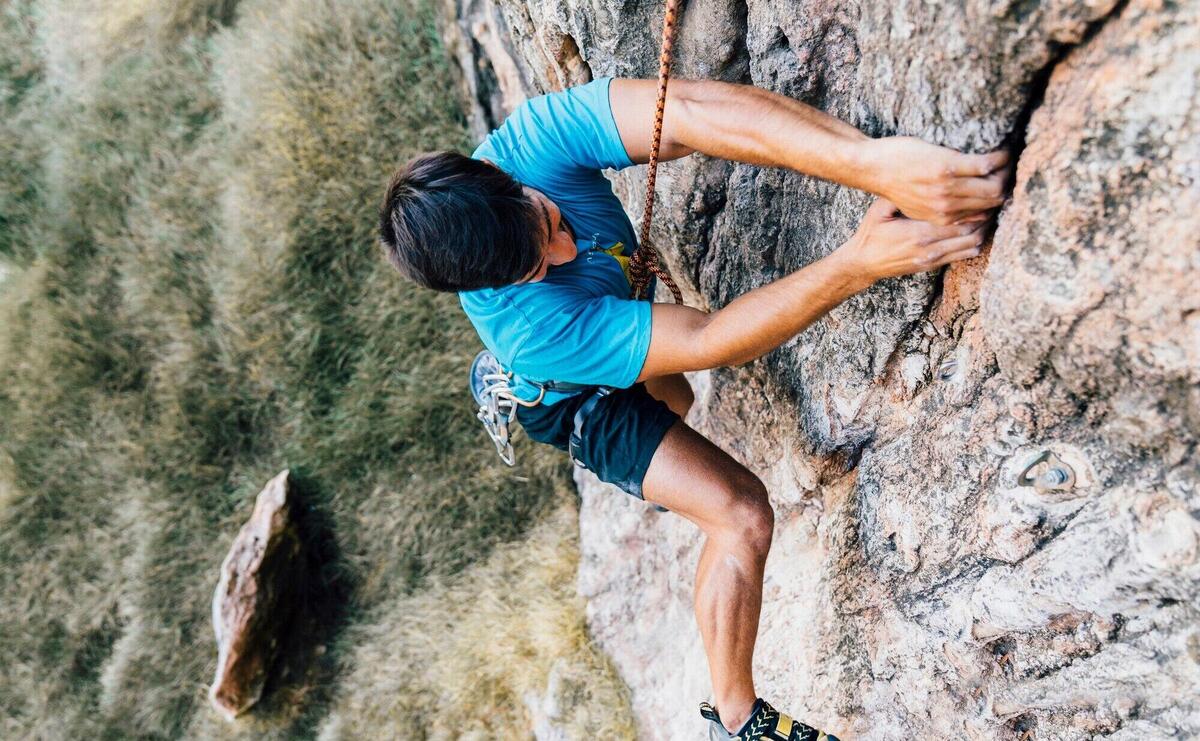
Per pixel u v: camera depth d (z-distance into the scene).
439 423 4.63
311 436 4.70
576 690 3.87
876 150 1.42
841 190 1.81
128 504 4.74
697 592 2.07
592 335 1.76
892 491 1.97
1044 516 1.53
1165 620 1.41
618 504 4.01
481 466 4.59
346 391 4.73
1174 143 1.08
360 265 4.79
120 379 4.88
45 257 5.04
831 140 1.48
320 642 4.55
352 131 4.80
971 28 1.22
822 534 2.44
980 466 1.65
